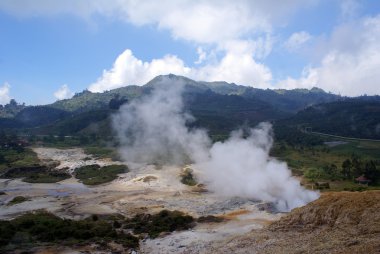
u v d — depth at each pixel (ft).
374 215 153.58
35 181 399.24
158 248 177.17
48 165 475.72
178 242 183.42
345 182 340.59
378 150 535.60
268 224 194.08
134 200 297.94
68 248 169.58
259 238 166.50
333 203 172.76
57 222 204.33
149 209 265.13
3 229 185.88
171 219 224.33
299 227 170.91
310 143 548.31
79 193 338.34
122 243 180.55
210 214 247.09
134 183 369.30
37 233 188.85
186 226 214.90
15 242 174.60
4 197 320.70
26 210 266.77
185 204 279.08
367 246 126.82
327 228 160.76
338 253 128.36
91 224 209.46
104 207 277.44
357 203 165.58
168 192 327.88
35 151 567.18
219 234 192.95
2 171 444.55
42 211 256.52
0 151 547.49
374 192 173.37
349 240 138.92
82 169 448.24
